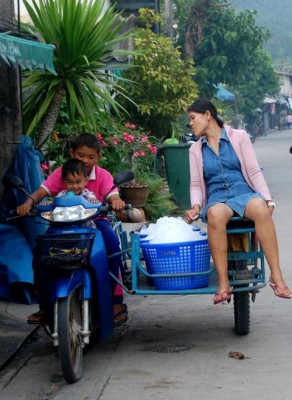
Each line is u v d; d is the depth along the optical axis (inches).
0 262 295.1
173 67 641.0
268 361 222.7
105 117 504.1
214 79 1107.3
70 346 207.2
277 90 2281.0
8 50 234.5
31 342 255.6
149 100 639.8
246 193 240.8
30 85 372.2
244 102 2237.9
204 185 249.0
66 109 437.4
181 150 562.6
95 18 365.7
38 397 204.5
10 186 230.2
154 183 529.3
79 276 215.0
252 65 1218.6
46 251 209.6
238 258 238.8
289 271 353.4
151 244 231.8
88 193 230.5
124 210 231.6
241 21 1111.6
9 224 312.5
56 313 208.1
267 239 233.0
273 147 1774.1
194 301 303.7
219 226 230.5
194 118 246.8
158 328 265.9
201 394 198.4
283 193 704.4
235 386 203.0
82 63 366.0
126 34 400.5
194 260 232.5
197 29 1083.9
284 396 194.2
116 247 236.8
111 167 503.8
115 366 225.1
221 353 232.7
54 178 238.2
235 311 247.8
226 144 245.6
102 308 224.1
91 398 199.8
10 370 226.5
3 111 323.9
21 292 296.8
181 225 238.7
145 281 247.4
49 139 425.7
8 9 321.4
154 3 738.2
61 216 218.4
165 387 205.0
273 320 269.1
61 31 355.6
